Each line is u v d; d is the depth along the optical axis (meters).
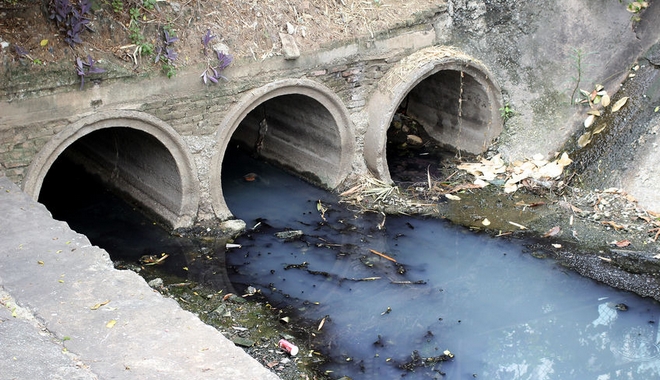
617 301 7.46
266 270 7.93
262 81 8.48
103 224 8.76
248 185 9.80
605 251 8.14
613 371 6.58
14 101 7.07
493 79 9.70
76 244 5.76
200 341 4.69
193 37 8.09
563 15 10.02
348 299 7.48
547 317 7.26
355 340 6.88
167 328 4.80
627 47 9.78
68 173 9.94
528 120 9.94
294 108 9.69
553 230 8.52
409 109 11.13
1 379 4.20
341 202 9.30
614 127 9.38
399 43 9.41
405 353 6.73
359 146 9.49
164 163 8.45
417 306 7.39
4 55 6.97
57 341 4.63
